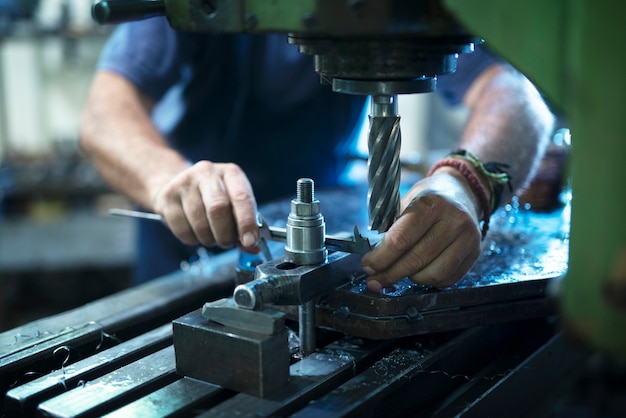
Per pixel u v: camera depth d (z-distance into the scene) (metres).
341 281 0.79
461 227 0.77
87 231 2.63
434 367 0.79
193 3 0.68
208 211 0.87
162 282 1.06
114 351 0.81
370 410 0.70
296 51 1.45
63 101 3.14
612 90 0.47
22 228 2.66
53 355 0.80
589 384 1.22
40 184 2.76
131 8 0.68
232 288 1.07
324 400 0.68
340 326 0.80
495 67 1.34
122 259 2.37
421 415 0.77
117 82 1.41
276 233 0.86
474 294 0.81
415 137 3.20
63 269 2.35
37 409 0.68
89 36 2.68
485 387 0.79
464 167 0.91
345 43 0.66
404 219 0.77
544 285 0.85
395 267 0.77
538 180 1.15
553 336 0.91
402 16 0.61
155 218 0.98
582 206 0.50
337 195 1.27
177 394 0.69
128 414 0.66
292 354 0.80
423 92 0.70
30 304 2.60
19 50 3.04
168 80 1.46
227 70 1.48
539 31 0.52
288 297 0.73
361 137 1.72
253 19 0.65
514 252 0.95
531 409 0.87
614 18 0.47
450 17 0.62
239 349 0.68
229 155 1.55
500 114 1.15
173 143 1.54
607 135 0.48
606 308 0.50
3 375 0.76
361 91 0.69
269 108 1.52
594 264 0.50
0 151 3.08
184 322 0.72
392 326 0.77
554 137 1.26
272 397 0.68
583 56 0.48
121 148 1.22
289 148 1.55
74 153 2.94
